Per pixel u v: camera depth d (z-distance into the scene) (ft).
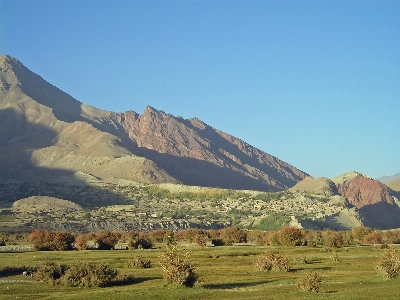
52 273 154.30
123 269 188.96
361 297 112.16
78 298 120.78
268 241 328.70
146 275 168.86
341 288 132.67
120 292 126.31
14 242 328.29
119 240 349.00
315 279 130.62
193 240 333.83
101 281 146.92
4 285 146.41
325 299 111.04
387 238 369.71
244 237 347.36
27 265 187.42
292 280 151.12
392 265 148.97
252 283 148.77
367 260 220.84
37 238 281.13
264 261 183.01
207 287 139.03
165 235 355.36
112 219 600.80
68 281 147.02
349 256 240.94
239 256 237.66
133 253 250.57
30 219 562.25
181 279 135.64
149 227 570.87
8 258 220.02
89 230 531.91
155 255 238.27
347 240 349.00
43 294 132.16
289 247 296.71
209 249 274.16
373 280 146.41
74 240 304.71
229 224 638.12
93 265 157.79
